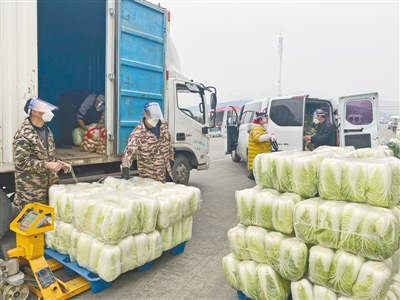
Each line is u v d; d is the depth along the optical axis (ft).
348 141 26.32
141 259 10.73
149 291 10.50
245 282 8.97
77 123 20.56
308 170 8.65
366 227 7.19
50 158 12.19
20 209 11.72
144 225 10.78
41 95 21.50
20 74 12.73
